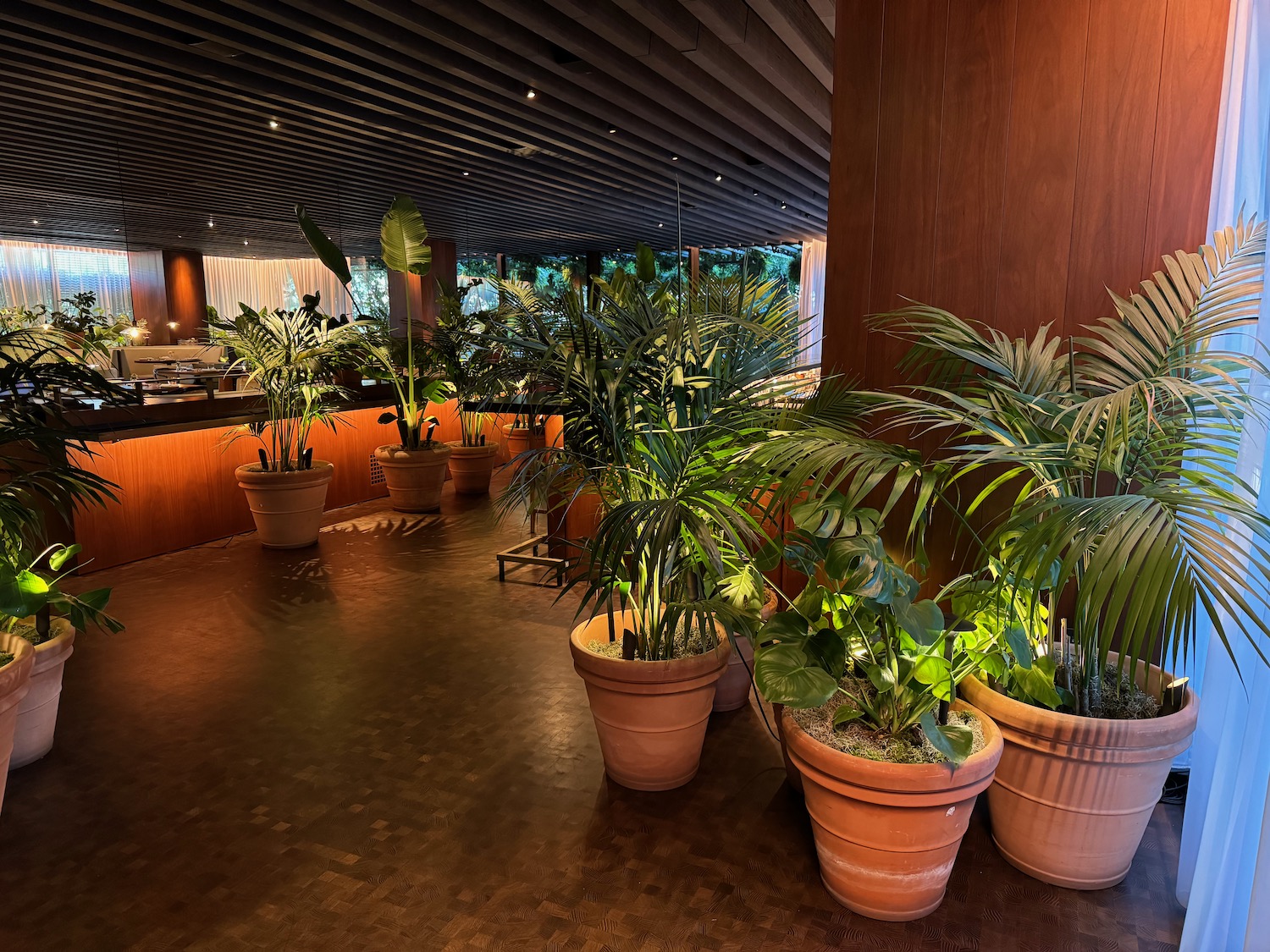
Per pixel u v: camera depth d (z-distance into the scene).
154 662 3.46
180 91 5.91
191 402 5.38
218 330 5.31
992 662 2.01
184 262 15.70
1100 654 2.02
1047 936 1.87
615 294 2.77
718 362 2.41
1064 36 2.41
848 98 2.71
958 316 2.64
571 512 4.84
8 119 6.61
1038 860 2.04
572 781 2.54
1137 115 2.36
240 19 4.64
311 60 5.46
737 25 5.07
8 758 2.16
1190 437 1.99
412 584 4.59
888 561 1.86
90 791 2.46
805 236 14.70
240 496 5.82
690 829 2.29
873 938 1.87
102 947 1.83
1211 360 2.07
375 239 14.24
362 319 6.68
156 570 4.87
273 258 18.92
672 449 2.25
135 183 9.34
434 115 6.77
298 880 2.06
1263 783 1.65
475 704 3.06
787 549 2.21
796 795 2.47
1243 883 1.70
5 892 2.01
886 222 2.71
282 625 3.91
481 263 19.14
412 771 2.59
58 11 4.53
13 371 2.68
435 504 6.58
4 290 15.88
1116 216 2.42
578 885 2.05
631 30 5.05
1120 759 1.86
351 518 6.37
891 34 2.62
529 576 4.73
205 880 2.06
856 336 2.79
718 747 2.77
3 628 2.68
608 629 2.69
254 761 2.65
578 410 2.32
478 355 6.14
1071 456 1.84
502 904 1.98
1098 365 2.15
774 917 1.93
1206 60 2.28
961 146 2.58
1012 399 2.01
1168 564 1.44
